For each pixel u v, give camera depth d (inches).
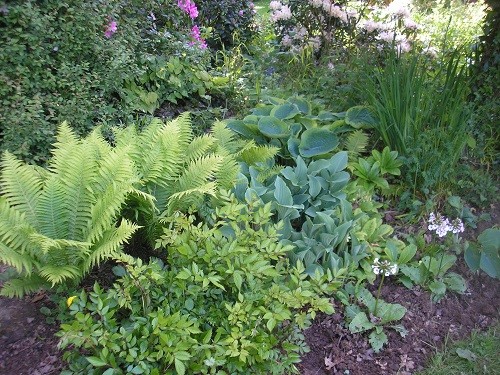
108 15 165.5
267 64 234.8
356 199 144.6
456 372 108.7
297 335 100.6
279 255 106.0
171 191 121.1
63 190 106.0
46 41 150.6
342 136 171.5
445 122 163.2
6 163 106.5
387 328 117.3
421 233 138.3
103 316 85.9
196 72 199.6
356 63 200.8
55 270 97.5
